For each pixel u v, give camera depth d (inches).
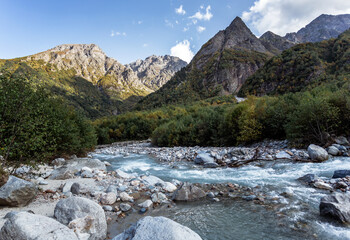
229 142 956.6
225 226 222.1
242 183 383.9
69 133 682.8
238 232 208.2
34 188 273.6
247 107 927.0
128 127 2484.0
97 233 192.7
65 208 207.2
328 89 976.9
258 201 284.5
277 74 4441.4
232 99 4148.6
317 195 287.7
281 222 221.0
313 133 632.4
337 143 569.6
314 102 635.5
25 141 320.5
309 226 208.1
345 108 617.3
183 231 152.3
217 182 405.7
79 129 844.6
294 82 3791.8
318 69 3624.5
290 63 4279.0
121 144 1892.2
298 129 654.5
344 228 198.1
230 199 303.1
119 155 986.7
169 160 746.2
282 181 371.2
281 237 193.3
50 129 465.7
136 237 151.9
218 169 532.4
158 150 1081.4
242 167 525.0
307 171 416.5
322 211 228.8
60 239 144.3
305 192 304.3
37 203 273.4
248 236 199.5
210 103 4003.4
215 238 199.3
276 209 254.2
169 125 1510.8
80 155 842.8
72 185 342.0
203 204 289.1
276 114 805.2
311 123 634.2
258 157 581.3
